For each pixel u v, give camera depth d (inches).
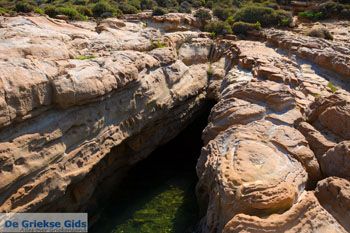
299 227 326.6
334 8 1173.7
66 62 481.4
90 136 487.5
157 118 640.4
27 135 398.6
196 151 754.8
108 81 502.0
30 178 399.5
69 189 470.9
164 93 655.8
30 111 403.2
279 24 1079.6
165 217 522.9
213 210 410.0
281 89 553.9
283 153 438.3
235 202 363.3
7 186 370.0
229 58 837.8
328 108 484.7
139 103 587.8
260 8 1096.2
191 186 613.0
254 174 389.1
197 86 767.1
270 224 322.0
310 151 445.7
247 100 550.3
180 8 1198.9
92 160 483.5
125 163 618.5
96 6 1063.6
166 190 600.4
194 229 476.4
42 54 504.1
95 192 544.4
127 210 545.6
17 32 584.1
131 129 572.7
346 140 459.8
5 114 369.4
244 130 477.7
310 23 1135.6
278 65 692.7
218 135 501.7
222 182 392.2
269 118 505.4
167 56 691.4
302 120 512.1
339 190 360.8
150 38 799.7
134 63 579.2
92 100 476.1
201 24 1047.0
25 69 409.7
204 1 1323.8
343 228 339.9
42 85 415.2
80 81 455.2
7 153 372.8
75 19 953.5
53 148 428.1
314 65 737.0
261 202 346.6
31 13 962.7
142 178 640.4
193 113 776.3
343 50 770.8
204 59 870.4
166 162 705.0
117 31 791.7
